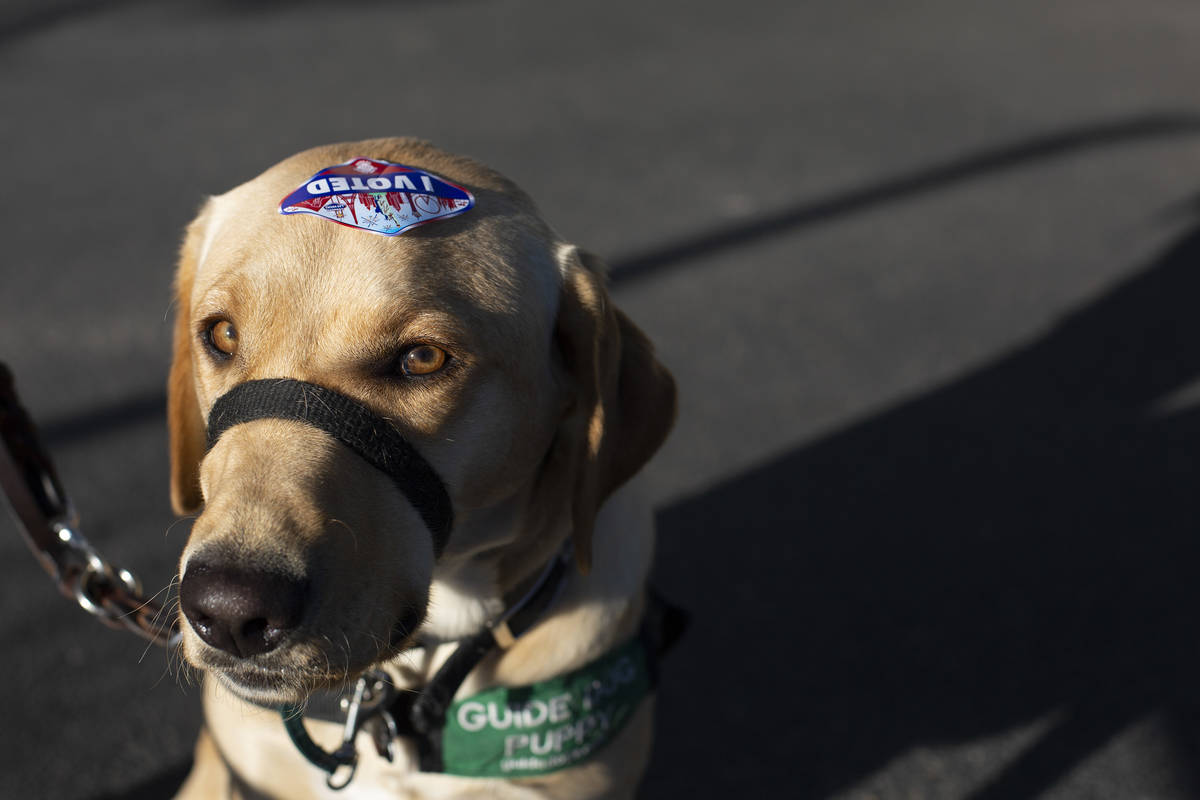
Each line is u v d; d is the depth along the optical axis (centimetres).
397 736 49
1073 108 185
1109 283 129
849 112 179
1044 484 96
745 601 83
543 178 150
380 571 39
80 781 67
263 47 200
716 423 103
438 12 224
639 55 202
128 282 121
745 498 93
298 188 42
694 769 70
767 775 70
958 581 85
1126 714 74
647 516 55
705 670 77
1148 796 69
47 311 115
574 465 49
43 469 55
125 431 97
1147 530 91
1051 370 112
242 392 40
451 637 49
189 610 37
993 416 105
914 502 93
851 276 129
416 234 42
